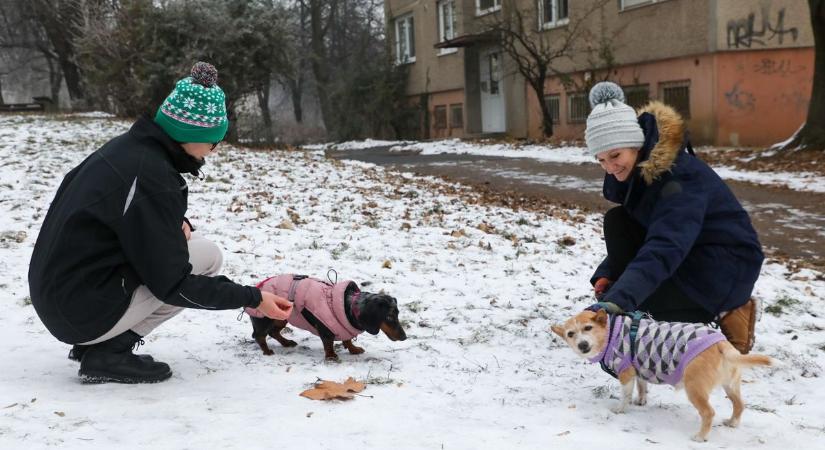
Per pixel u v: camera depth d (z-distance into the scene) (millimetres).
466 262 7512
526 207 11914
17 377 4016
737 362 3393
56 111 32688
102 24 25281
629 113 4074
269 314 4035
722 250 4074
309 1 46531
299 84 50281
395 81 35344
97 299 3674
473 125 31719
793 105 20844
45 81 64375
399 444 3234
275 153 19375
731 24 20062
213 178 12906
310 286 4645
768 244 9469
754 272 4125
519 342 5156
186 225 4355
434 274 6977
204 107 3723
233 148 19500
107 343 3955
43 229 3744
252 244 7836
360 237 8484
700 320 4215
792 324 5805
